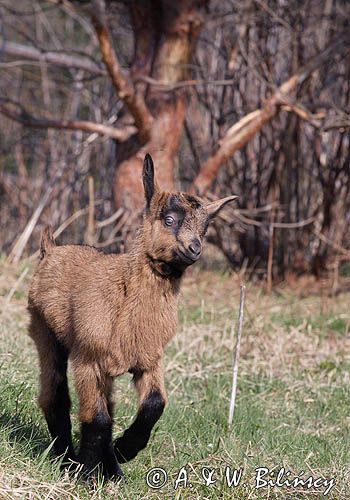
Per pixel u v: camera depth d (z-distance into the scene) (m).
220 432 10.02
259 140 17.56
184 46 16.27
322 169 17.66
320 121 16.53
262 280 17.75
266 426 10.44
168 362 12.31
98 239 17.98
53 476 7.97
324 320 15.05
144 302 8.12
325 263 17.91
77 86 20.97
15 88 23.88
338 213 18.00
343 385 12.23
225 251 18.06
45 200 17.69
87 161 19.38
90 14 13.94
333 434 10.52
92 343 8.12
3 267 16.25
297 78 15.97
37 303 9.00
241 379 12.08
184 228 8.17
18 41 24.66
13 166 22.23
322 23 18.66
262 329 14.10
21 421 9.18
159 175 16.06
